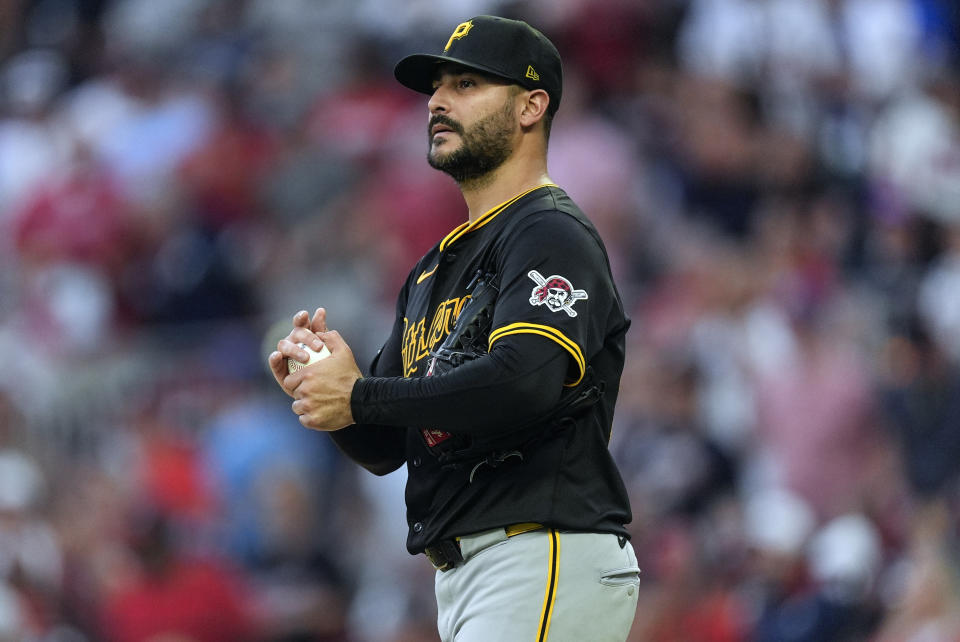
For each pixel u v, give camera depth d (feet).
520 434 37.60
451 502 38.32
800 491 99.76
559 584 37.17
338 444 41.93
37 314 124.77
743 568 90.94
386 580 102.17
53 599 96.89
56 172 138.62
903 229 115.34
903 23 140.77
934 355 101.50
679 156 127.13
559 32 136.05
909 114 129.80
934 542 84.69
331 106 139.95
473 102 39.27
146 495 102.99
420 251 122.93
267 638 99.25
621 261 117.91
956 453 96.22
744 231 122.62
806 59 136.15
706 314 110.11
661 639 89.30
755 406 104.01
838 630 86.58
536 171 40.04
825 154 126.41
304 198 131.34
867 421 101.24
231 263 125.39
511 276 37.24
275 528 102.94
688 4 139.44
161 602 95.96
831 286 109.60
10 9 166.61
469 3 142.72
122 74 151.33
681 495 95.20
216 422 110.63
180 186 134.00
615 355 39.11
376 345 117.50
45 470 108.58
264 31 150.92
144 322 123.75
